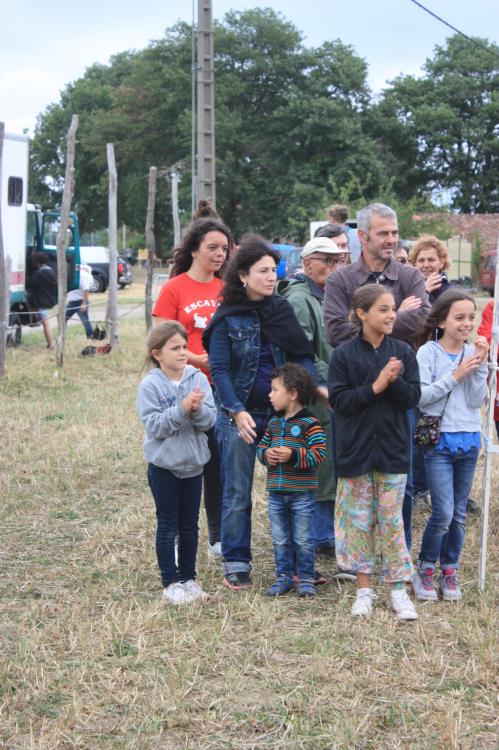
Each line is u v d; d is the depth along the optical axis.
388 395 4.79
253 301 5.18
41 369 13.19
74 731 3.72
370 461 4.79
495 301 5.05
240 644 4.50
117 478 7.77
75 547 6.05
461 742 3.61
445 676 4.16
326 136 48.44
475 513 6.68
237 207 51.41
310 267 5.74
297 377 5.03
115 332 15.45
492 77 60.12
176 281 5.64
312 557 5.18
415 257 6.88
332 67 51.66
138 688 4.07
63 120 61.09
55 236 18.45
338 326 5.34
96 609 5.00
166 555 5.05
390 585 4.94
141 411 4.98
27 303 16.56
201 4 15.55
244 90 50.34
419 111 56.28
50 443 8.86
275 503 5.22
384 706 3.89
